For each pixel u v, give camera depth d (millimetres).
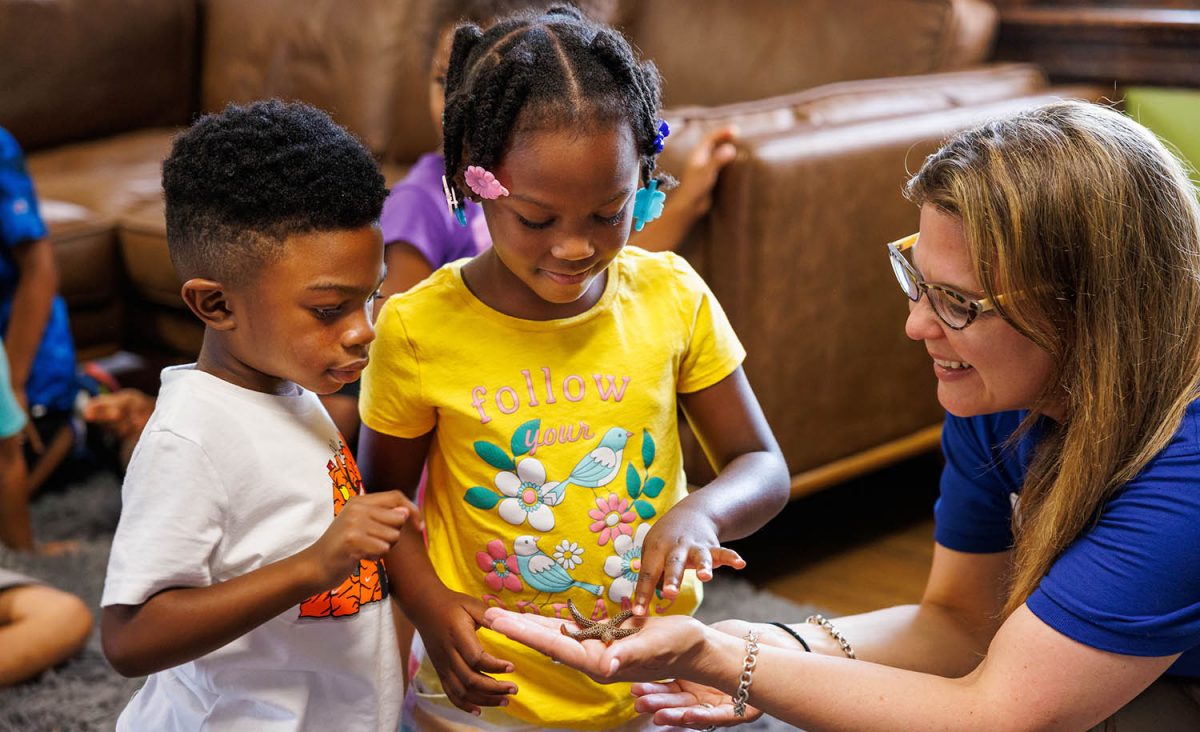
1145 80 2742
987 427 1304
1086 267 1036
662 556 1039
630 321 1159
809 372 2088
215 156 990
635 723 1208
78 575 2148
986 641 1349
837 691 1092
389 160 3105
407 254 1659
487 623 1014
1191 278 1062
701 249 1982
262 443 1035
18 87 3316
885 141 2100
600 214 1024
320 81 3188
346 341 1018
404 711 1267
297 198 979
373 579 1100
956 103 2354
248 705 1075
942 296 1086
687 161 1919
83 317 2891
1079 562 1077
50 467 2537
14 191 2430
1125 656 1054
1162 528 1045
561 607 1143
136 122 3572
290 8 3301
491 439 1123
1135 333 1052
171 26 3562
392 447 1175
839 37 2719
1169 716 1214
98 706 1768
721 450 1229
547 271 1048
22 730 1707
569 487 1125
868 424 2223
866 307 2141
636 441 1144
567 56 1024
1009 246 1031
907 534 2416
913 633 1338
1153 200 1047
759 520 1163
